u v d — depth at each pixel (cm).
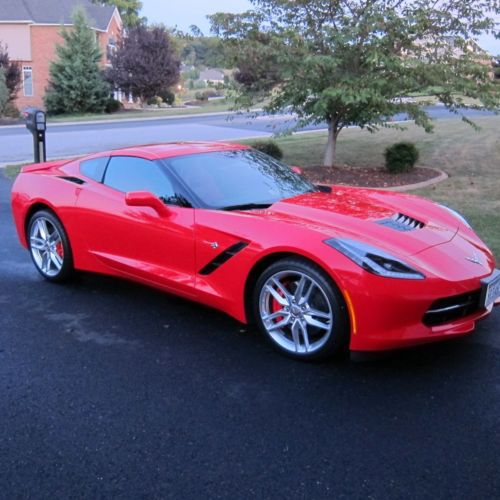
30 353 376
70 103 3500
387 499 237
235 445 275
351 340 332
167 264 422
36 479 250
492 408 307
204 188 423
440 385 331
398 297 318
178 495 240
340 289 328
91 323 427
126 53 3712
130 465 260
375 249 335
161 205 411
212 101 4991
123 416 301
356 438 280
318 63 932
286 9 1042
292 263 349
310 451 270
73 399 318
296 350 360
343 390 326
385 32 972
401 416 299
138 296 486
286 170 494
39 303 469
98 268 480
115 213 448
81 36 3528
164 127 2320
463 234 398
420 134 1736
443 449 271
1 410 307
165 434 284
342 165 1206
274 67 1062
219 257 384
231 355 373
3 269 562
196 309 455
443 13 971
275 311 371
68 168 522
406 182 1000
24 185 536
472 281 339
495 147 1420
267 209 398
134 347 385
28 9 4041
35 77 4081
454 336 338
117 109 3700
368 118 1059
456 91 976
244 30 1079
